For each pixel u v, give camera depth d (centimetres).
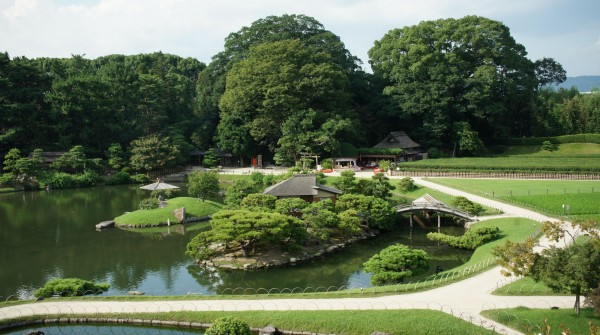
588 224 3569
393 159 13062
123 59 19988
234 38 15938
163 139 12888
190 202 8431
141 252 6125
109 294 4609
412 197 9175
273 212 6250
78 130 13138
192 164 14712
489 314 3525
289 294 4188
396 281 4622
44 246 6400
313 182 7662
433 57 13338
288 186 7600
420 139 13912
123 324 3844
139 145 12606
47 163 12094
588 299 3145
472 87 13450
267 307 3897
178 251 6175
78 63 15575
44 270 5403
